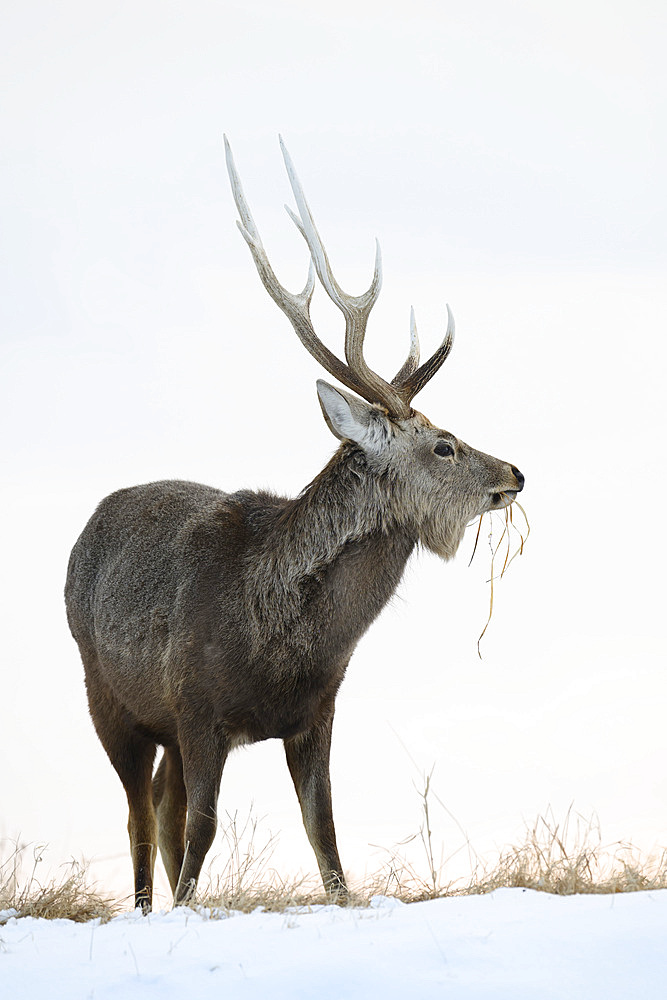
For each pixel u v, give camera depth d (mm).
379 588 15359
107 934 11016
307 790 15484
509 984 8852
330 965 9305
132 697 16484
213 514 16203
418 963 9320
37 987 9266
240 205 16297
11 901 13719
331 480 15164
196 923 11445
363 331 15812
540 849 13383
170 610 15734
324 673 15070
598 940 9578
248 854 13875
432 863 13969
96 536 18031
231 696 15008
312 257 16031
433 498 15625
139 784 17094
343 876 14945
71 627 18500
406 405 15844
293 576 14875
